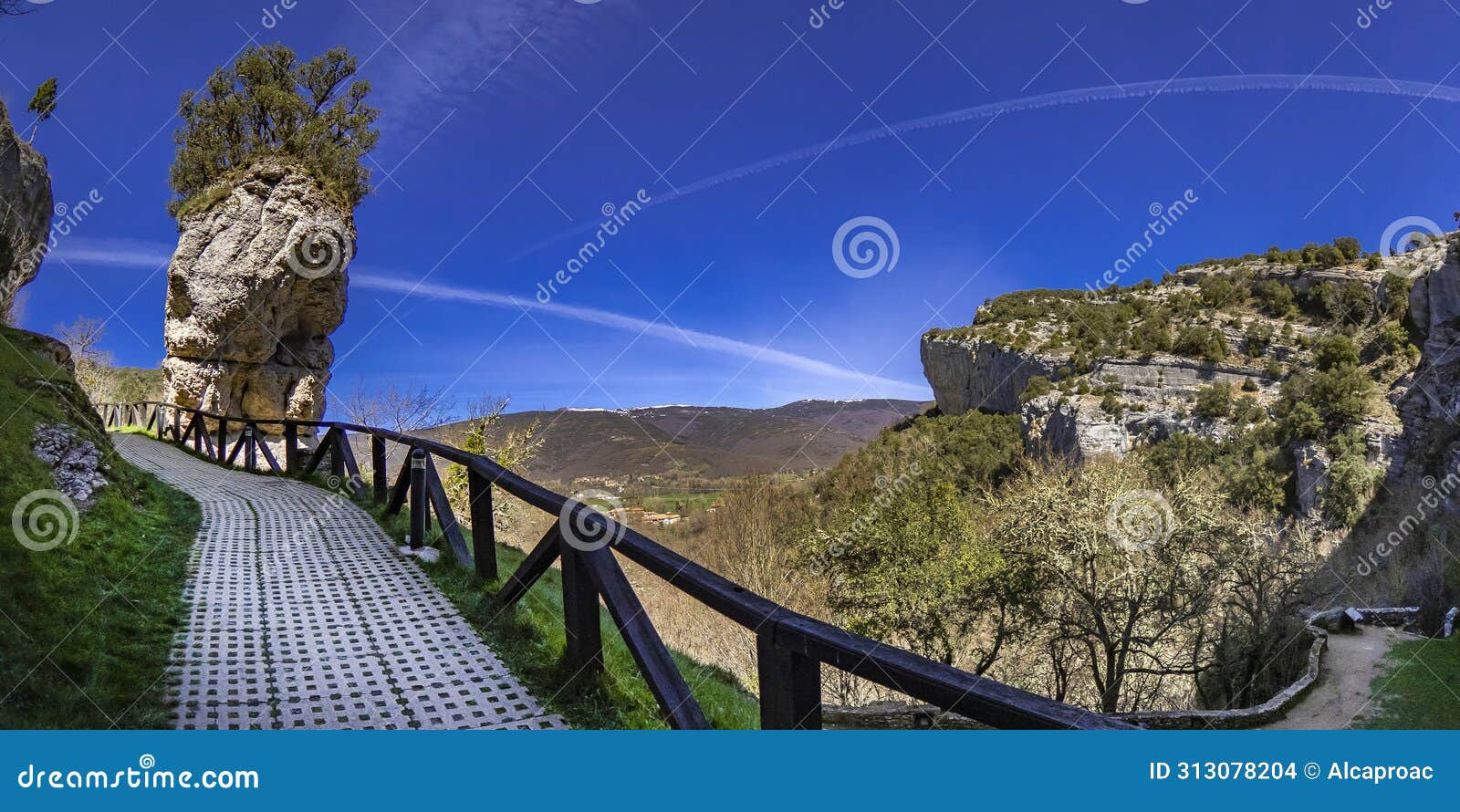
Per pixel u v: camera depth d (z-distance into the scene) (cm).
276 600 499
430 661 409
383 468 820
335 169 2588
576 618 376
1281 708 1847
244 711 338
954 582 2245
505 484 479
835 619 2533
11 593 380
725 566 2731
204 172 2556
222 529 689
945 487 2494
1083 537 2209
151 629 422
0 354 679
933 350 13362
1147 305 10781
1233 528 2253
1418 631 2572
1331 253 9250
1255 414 6938
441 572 571
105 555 499
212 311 2295
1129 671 2145
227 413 2398
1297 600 2286
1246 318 9300
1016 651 2389
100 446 666
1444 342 6275
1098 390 8344
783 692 245
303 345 2634
